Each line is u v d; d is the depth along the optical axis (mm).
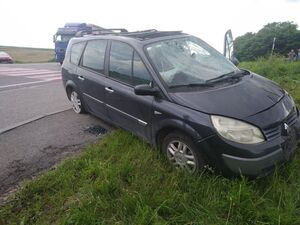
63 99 7941
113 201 3016
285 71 9125
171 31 4922
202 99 3332
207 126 3088
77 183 3424
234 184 3002
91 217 2779
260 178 3131
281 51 48719
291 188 3049
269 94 3553
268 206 2826
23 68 18031
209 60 4328
